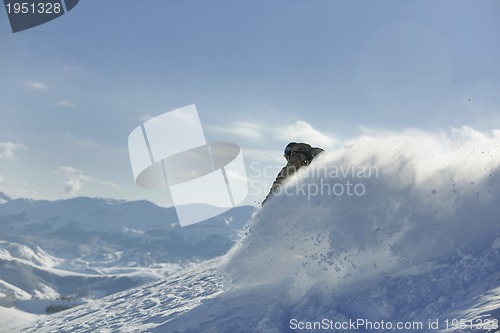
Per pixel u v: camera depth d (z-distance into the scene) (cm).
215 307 516
